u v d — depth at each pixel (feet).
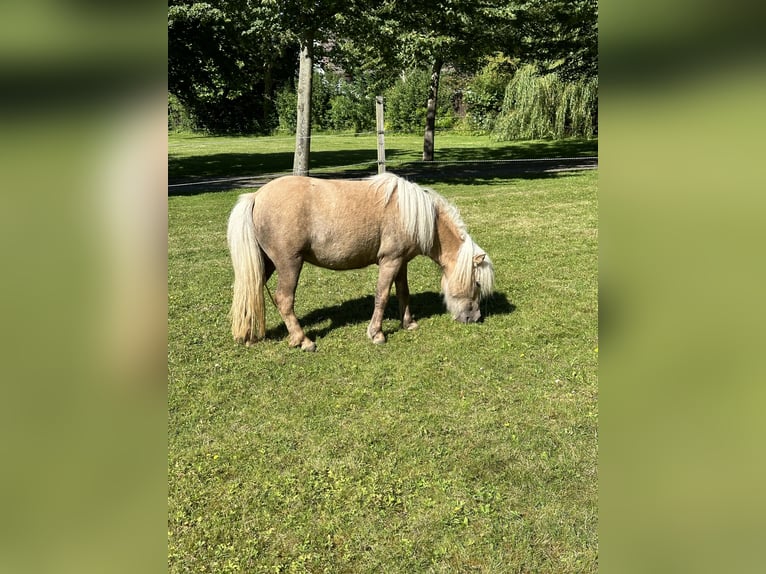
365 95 116.98
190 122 118.52
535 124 85.15
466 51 50.96
